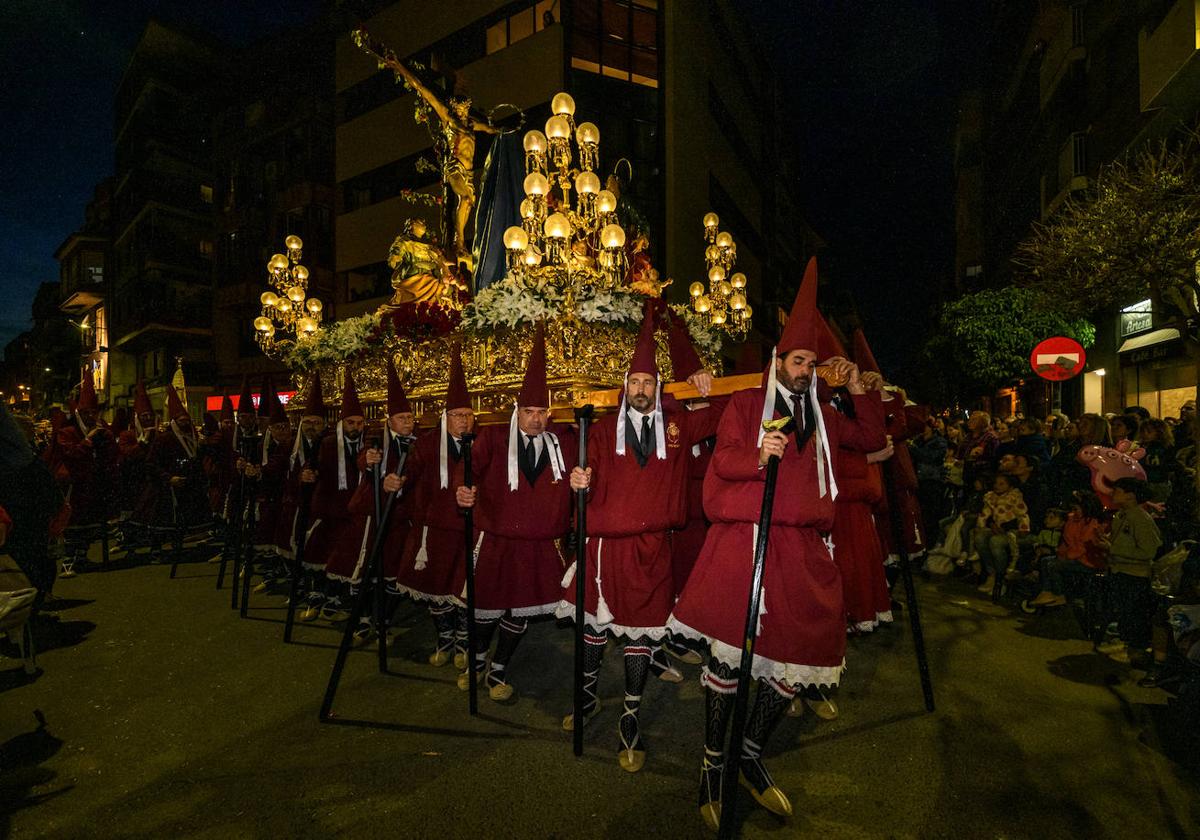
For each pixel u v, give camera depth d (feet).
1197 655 11.25
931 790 9.77
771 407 9.55
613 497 11.37
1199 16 33.71
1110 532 15.56
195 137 106.52
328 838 8.86
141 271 102.17
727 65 81.46
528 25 63.77
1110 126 50.39
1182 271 24.39
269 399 22.75
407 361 23.12
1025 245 30.81
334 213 81.97
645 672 10.94
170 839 8.97
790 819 9.12
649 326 11.68
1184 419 25.91
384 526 13.33
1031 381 69.82
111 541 36.32
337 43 79.92
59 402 155.63
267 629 18.71
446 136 27.07
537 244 20.62
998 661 15.11
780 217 108.88
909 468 18.48
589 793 9.86
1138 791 9.66
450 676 14.93
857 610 13.66
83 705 13.55
